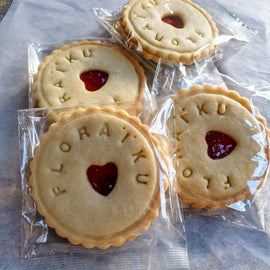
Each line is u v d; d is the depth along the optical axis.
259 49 0.27
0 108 0.24
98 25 0.27
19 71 0.25
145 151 0.20
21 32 0.26
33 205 0.20
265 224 0.22
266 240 0.21
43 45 0.26
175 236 0.20
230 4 0.29
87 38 0.26
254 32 0.28
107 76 0.24
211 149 0.21
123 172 0.19
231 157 0.21
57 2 0.28
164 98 0.23
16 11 0.27
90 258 0.20
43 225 0.20
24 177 0.21
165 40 0.24
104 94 0.23
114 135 0.20
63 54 0.24
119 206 0.19
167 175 0.20
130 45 0.24
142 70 0.24
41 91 0.23
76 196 0.19
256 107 0.23
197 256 0.21
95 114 0.20
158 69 0.24
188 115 0.21
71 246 0.20
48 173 0.19
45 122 0.21
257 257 0.21
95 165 0.20
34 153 0.20
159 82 0.24
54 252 0.20
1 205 0.21
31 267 0.20
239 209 0.21
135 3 0.25
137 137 0.20
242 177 0.21
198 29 0.25
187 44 0.24
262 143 0.21
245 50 0.27
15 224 0.21
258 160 0.21
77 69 0.23
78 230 0.19
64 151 0.20
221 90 0.22
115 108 0.21
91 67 0.24
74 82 0.23
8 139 0.23
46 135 0.20
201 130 0.21
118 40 0.25
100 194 0.19
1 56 0.25
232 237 0.21
